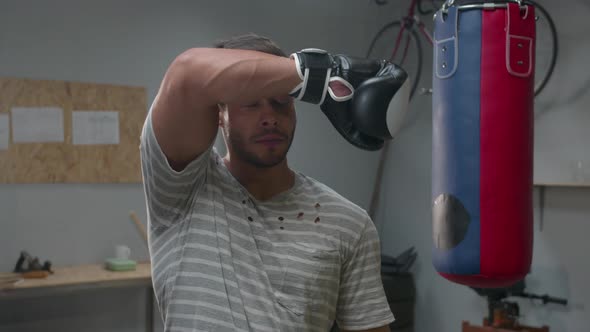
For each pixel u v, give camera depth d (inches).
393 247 192.7
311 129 185.9
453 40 54.0
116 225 157.1
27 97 145.6
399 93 38.0
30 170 146.3
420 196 183.9
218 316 40.8
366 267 46.0
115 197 157.2
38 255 147.1
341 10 191.2
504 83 52.6
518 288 142.1
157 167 40.9
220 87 35.4
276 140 41.8
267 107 40.9
